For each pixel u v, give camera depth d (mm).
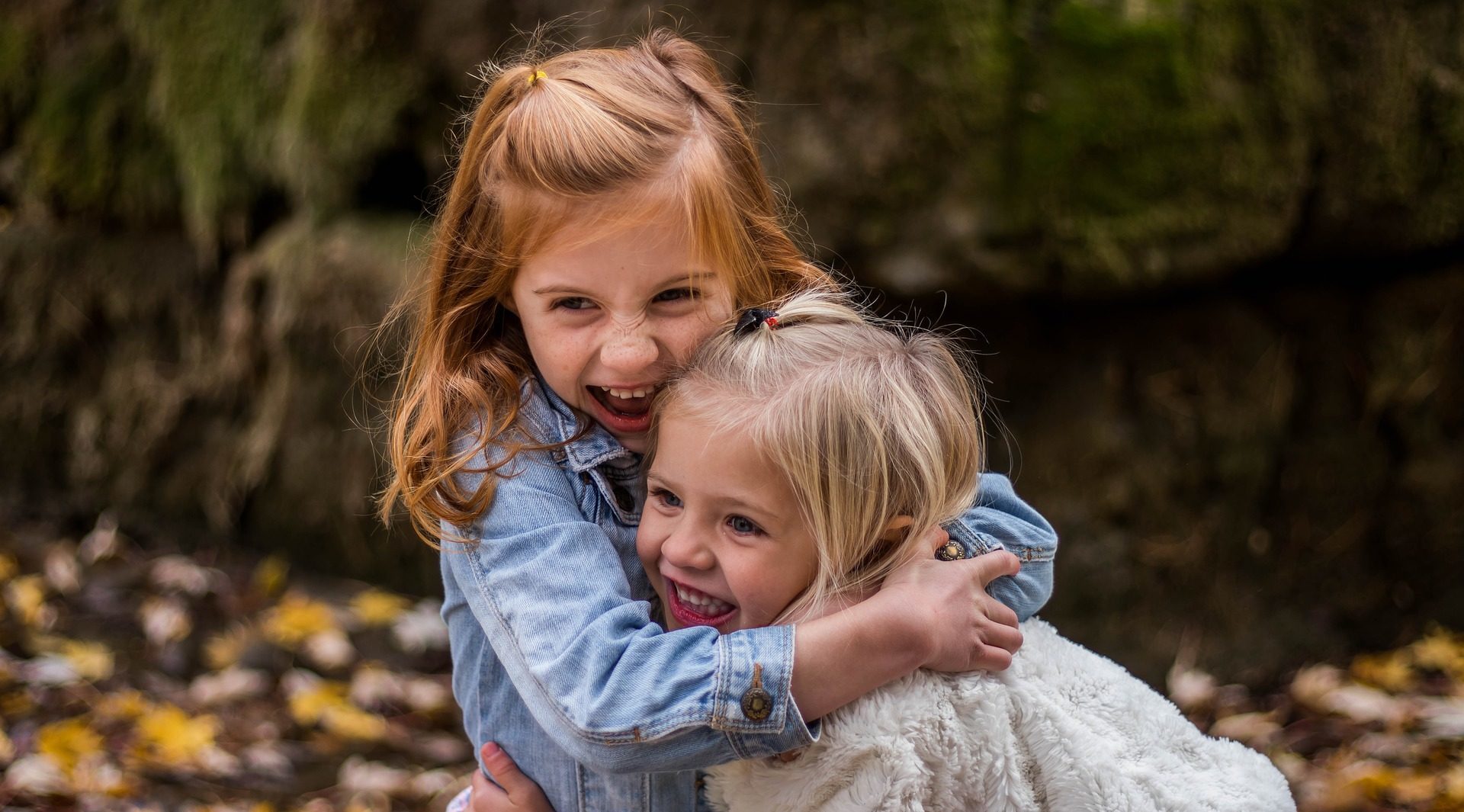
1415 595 3477
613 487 1404
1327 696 3225
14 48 3971
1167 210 2969
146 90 3900
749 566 1247
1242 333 3309
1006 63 2891
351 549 3641
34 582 3504
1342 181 3158
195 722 2938
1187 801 1289
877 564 1301
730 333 1308
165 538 3803
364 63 3350
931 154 2883
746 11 2873
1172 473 3262
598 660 1197
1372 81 3113
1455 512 3453
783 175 2898
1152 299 3221
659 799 1382
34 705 2936
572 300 1294
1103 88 2904
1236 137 2992
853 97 2871
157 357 3889
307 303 3457
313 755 2949
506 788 1396
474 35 3211
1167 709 1388
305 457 3596
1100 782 1255
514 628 1267
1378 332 3436
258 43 3609
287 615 3422
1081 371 3230
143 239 3959
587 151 1245
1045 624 1447
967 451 1326
